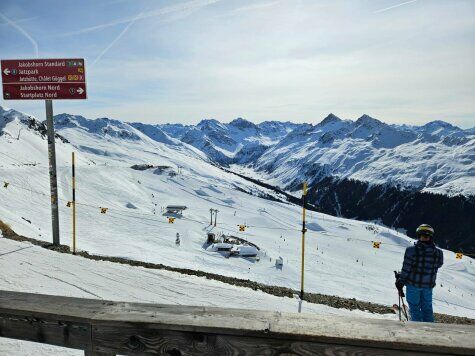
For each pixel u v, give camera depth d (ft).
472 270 394.93
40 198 190.19
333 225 560.61
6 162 361.30
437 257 19.98
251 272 178.70
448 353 6.37
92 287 29.37
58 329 7.79
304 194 37.37
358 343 6.55
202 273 42.16
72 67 44.09
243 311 7.62
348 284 208.13
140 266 41.91
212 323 7.08
